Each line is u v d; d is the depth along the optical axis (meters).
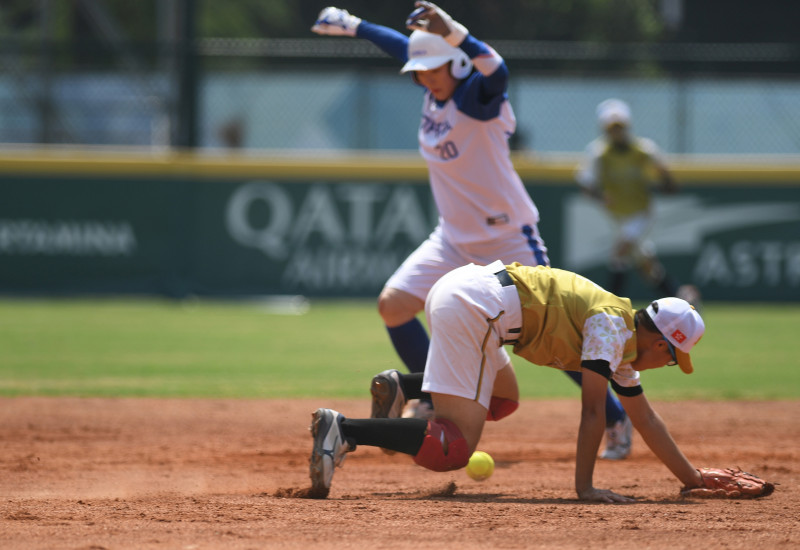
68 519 13.95
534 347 15.63
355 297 51.88
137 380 30.03
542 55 54.72
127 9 82.44
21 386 28.72
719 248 51.59
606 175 46.12
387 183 51.72
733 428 24.02
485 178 20.05
